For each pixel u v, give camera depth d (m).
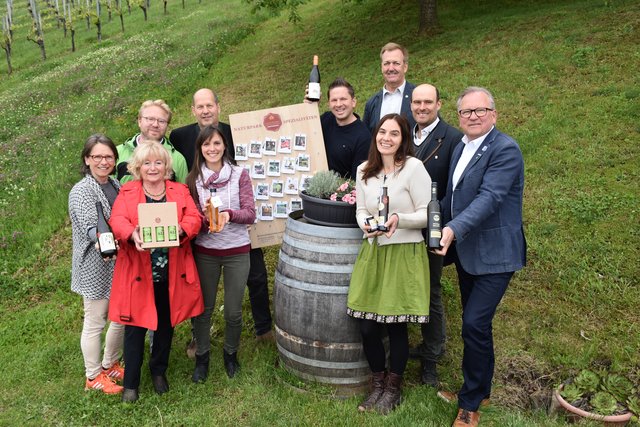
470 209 3.34
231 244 4.05
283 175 4.62
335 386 4.02
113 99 12.35
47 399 4.12
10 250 6.88
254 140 4.61
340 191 3.92
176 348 4.77
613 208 5.77
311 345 3.92
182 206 3.84
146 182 3.87
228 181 4.06
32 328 5.28
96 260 4.02
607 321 4.59
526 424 3.60
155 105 4.30
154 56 16.36
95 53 19.41
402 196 3.61
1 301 5.91
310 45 14.78
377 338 3.79
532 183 6.50
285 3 12.97
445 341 4.53
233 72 13.87
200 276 4.11
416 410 3.77
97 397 4.09
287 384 4.12
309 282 3.84
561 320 4.68
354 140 4.44
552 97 8.45
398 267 3.62
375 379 3.92
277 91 11.68
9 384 4.36
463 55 10.99
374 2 17.45
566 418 3.73
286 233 4.08
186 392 4.10
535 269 5.26
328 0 20.14
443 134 4.04
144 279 3.79
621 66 8.88
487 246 3.52
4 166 9.52
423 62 11.12
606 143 6.92
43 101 13.91
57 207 7.76
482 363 3.55
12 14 35.09
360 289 3.67
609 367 4.19
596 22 10.90
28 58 23.28
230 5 24.62
